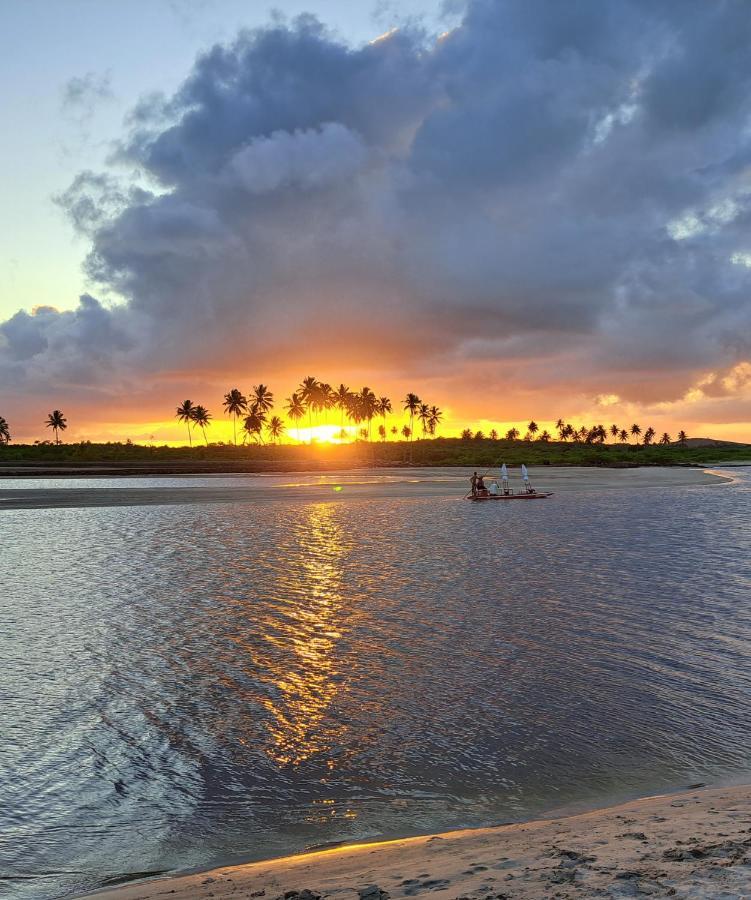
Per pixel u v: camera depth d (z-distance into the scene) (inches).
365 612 846.5
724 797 358.0
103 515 2183.8
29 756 453.7
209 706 539.5
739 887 224.2
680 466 6240.2
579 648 678.5
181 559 1291.8
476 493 2728.8
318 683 589.6
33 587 1033.5
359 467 5910.4
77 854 342.3
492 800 385.4
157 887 299.4
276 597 943.7
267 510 2321.6
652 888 229.0
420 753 449.4
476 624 778.8
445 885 251.3
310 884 275.3
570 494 3019.2
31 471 5068.9
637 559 1227.9
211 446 7810.0
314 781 414.3
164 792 404.5
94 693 569.9
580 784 401.4
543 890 235.3
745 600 882.1
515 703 534.3
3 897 306.5
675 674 596.7
